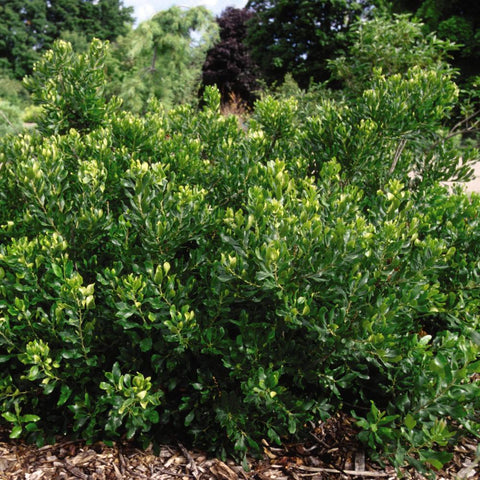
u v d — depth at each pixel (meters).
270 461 2.25
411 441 1.98
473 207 2.95
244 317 2.12
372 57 5.82
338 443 2.37
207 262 2.35
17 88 26.09
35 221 2.45
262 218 2.12
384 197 2.73
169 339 2.03
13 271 2.35
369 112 3.51
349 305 2.06
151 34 15.52
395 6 18.02
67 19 46.16
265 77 24.33
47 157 2.43
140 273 2.18
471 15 16.17
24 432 2.31
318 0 21.41
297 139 3.87
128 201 2.94
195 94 17.08
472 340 2.33
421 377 2.04
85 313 2.11
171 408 2.34
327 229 2.10
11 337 2.20
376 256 2.22
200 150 3.43
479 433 2.20
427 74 3.50
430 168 3.99
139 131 3.24
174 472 2.14
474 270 2.62
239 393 2.28
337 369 2.22
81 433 2.32
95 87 3.81
